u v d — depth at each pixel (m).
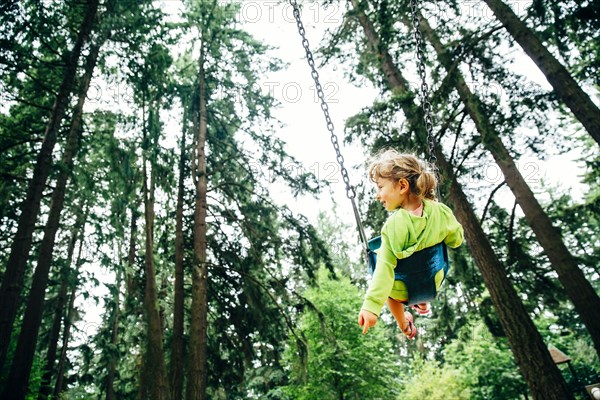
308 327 19.34
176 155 15.12
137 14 10.99
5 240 12.79
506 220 12.60
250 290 13.09
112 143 11.88
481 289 12.18
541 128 9.67
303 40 3.46
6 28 9.34
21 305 13.71
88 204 13.52
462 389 21.03
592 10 9.15
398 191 2.03
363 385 18.53
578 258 13.21
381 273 1.80
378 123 10.70
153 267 13.12
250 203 14.37
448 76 9.41
